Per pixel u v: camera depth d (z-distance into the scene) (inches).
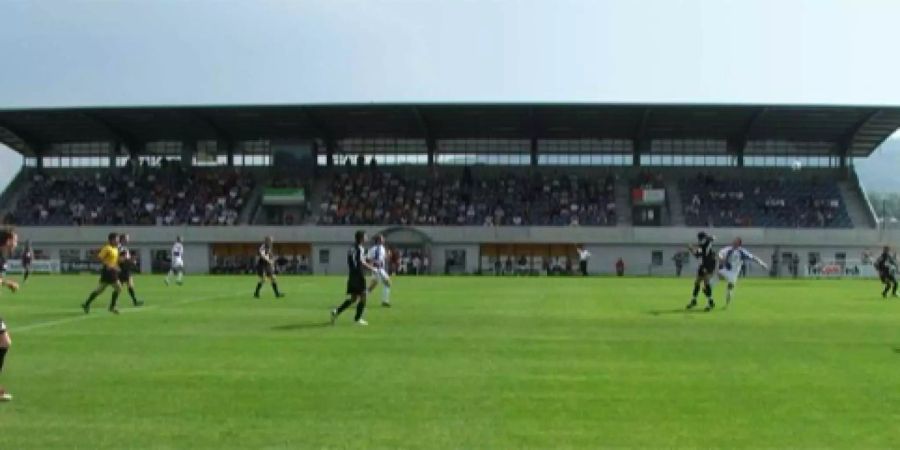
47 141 3400.6
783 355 705.0
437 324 946.1
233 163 3378.4
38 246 3048.7
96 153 3422.7
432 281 2144.4
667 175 3235.7
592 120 3029.0
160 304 1241.4
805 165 3245.6
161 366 636.1
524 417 471.2
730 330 894.4
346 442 418.6
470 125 3112.7
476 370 621.6
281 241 3002.0
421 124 3061.0
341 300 1332.4
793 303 1321.4
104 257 1079.0
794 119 2974.9
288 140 3294.8
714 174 3230.8
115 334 841.5
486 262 2992.1
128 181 3324.3
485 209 3120.1
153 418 466.9
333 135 3280.0
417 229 2974.9
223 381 574.2
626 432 440.1
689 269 2923.2
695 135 3213.6
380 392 537.6
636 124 3080.7
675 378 591.8
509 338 815.1
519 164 3294.8
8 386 556.4
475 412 482.9
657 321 991.0
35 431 439.5
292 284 1904.5
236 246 3043.8
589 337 825.5
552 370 623.2
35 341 784.9
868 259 2765.7
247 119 3083.2
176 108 2942.9
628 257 2957.7
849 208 3085.6
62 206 3225.9
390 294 1520.7
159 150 3398.1
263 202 3122.5
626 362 663.1
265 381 574.2
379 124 3120.1
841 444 419.2
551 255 2984.7
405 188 3233.3
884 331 889.5
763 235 2920.8
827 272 2785.4
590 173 3257.9
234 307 1186.6
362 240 952.3
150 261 3041.3
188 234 3029.0
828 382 577.9
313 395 527.5
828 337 834.8
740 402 511.8
